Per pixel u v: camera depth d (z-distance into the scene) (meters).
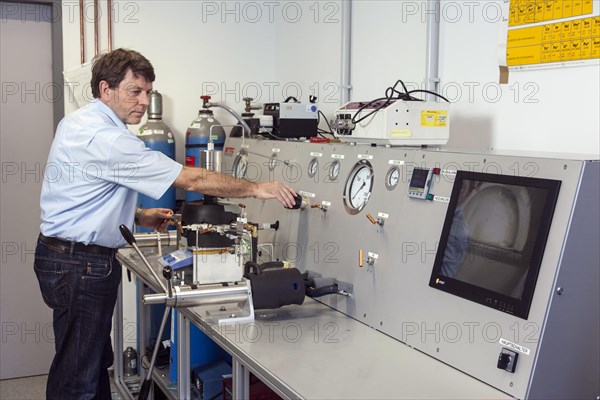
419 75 2.89
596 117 2.11
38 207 3.88
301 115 3.07
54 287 2.43
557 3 2.21
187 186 2.31
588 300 1.56
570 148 2.21
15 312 3.91
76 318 2.44
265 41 4.18
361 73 3.33
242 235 2.18
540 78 2.30
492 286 1.63
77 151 2.31
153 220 2.84
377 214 2.09
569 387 1.56
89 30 3.74
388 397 1.50
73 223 2.37
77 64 3.74
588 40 2.11
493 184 1.72
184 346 2.30
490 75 2.51
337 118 2.43
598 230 1.55
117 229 2.43
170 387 2.82
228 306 2.16
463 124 2.66
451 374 1.64
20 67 3.76
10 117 3.79
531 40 2.32
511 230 1.63
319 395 1.50
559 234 1.51
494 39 2.48
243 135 3.18
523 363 1.51
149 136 3.58
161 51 3.91
